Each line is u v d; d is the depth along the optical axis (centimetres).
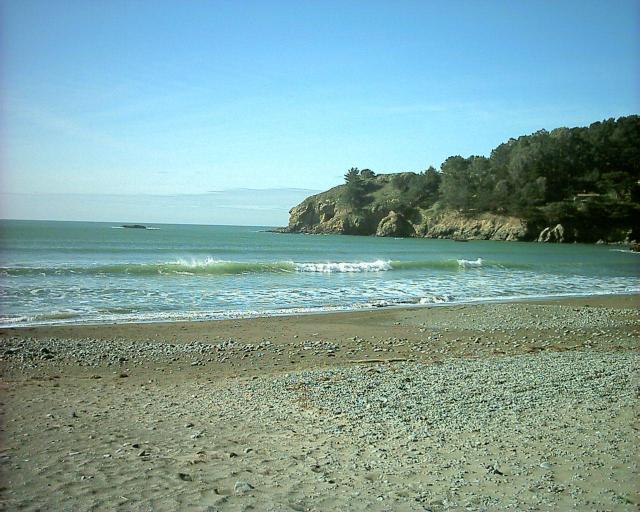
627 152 11800
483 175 13488
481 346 1359
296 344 1334
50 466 546
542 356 1197
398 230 13288
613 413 723
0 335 1319
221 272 3095
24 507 453
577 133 12444
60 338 1318
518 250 7475
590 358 1164
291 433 660
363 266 3556
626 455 573
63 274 2723
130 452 590
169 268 2975
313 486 503
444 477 523
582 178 11581
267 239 9762
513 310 1925
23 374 1000
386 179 16250
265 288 2448
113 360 1134
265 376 1002
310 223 15050
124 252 4694
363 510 454
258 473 534
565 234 10506
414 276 3189
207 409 771
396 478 522
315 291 2389
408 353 1261
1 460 559
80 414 739
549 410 741
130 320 1603
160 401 819
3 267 2812
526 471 535
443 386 888
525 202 11488
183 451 596
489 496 480
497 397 812
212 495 481
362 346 1332
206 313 1764
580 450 589
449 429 668
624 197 11012
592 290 2742
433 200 13888
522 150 12450
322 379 952
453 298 2284
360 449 602
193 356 1191
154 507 457
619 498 474
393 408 764
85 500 469
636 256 6381
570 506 460
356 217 14050
